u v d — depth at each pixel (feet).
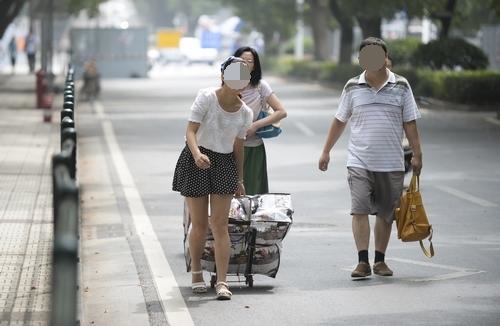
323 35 460.14
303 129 202.90
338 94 338.54
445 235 93.20
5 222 93.81
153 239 90.53
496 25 392.27
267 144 174.29
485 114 234.58
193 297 69.00
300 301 67.87
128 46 478.59
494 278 75.25
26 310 62.08
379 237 75.97
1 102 271.49
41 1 294.87
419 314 64.39
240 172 68.85
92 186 124.36
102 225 97.81
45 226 91.97
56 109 248.73
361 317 63.62
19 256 78.28
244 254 70.38
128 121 224.94
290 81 449.89
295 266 79.46
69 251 32.96
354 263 80.74
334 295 69.67
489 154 159.33
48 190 115.75
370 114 74.33
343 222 100.22
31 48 460.14
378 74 74.54
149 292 70.49
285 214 70.13
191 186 67.31
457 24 330.95
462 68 286.25
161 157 155.12
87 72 303.48
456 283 73.51
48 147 163.53
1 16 312.50
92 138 185.47
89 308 66.28
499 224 99.14
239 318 63.41
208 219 69.82
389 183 74.54
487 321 62.80
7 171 132.16
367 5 313.12
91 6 443.73
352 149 75.00
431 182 128.36
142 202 111.96
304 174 136.56
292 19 492.95
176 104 283.79
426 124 210.59
